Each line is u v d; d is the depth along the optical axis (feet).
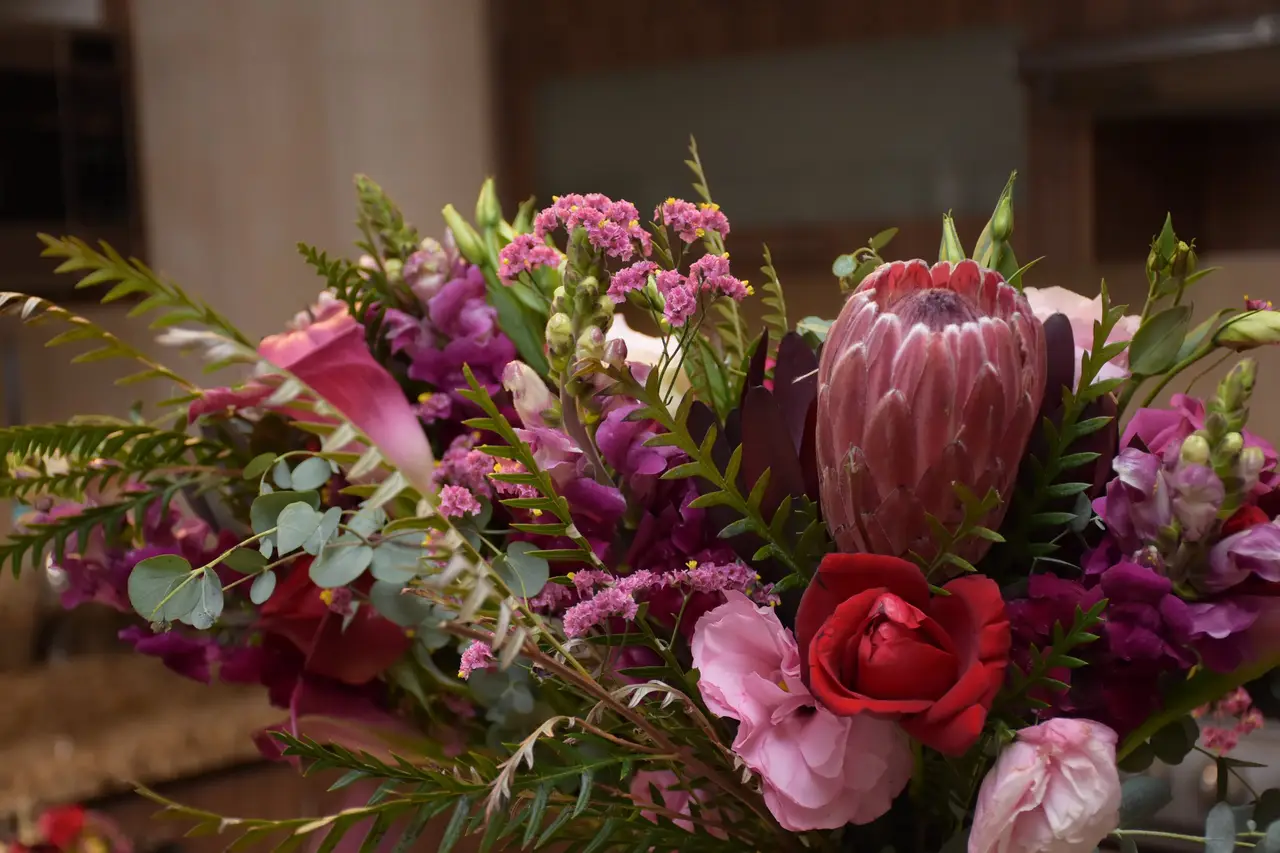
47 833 3.25
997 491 1.27
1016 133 6.63
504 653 1.18
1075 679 1.36
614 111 7.74
